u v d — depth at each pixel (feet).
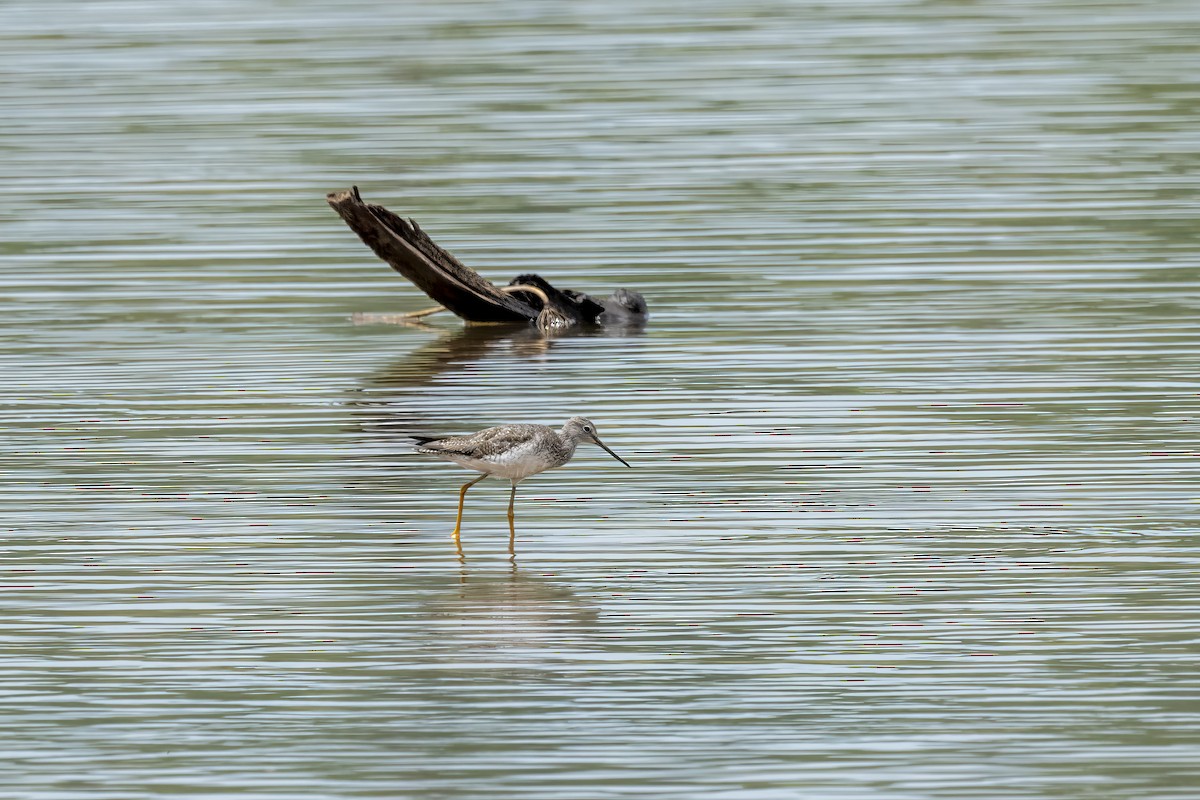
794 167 96.32
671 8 143.64
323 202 91.91
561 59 124.26
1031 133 102.37
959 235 82.89
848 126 105.09
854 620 42.50
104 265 81.76
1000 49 126.00
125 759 36.60
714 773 35.53
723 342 68.59
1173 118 104.68
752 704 38.45
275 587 45.19
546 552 47.42
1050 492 50.96
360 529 49.47
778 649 41.04
